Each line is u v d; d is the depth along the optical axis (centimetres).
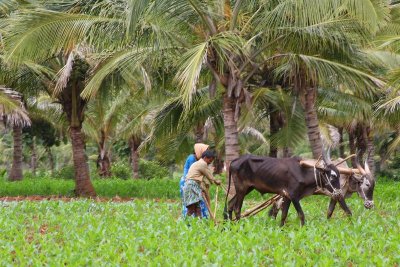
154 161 11688
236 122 4853
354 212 4081
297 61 4831
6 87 5775
